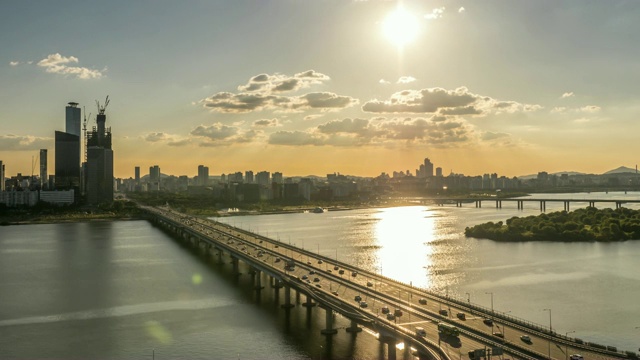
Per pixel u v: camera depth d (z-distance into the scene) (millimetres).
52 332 190500
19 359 165500
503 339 140875
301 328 192125
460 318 162250
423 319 163500
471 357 127438
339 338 180625
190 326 195500
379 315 167125
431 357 130625
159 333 187875
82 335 187000
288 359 162625
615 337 177250
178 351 170500
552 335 145625
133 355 167500
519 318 193875
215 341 178875
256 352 168375
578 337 177000
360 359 161375
